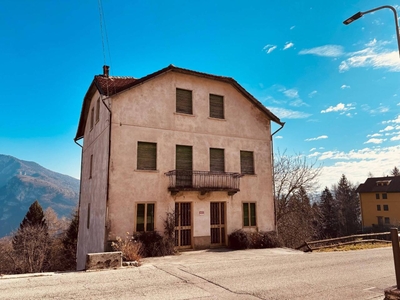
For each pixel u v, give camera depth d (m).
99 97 17.72
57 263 33.44
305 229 29.17
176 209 15.90
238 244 16.23
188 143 16.69
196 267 10.71
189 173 16.28
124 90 14.97
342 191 63.59
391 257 12.91
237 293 7.34
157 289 7.66
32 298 6.86
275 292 7.44
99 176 15.98
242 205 17.81
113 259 10.56
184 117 16.83
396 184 52.75
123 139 14.87
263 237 16.98
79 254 19.83
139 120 15.46
